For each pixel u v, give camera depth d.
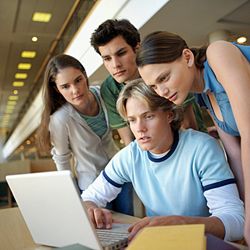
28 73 10.33
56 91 1.55
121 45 1.46
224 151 1.08
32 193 0.81
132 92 0.99
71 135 1.56
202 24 4.17
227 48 0.84
